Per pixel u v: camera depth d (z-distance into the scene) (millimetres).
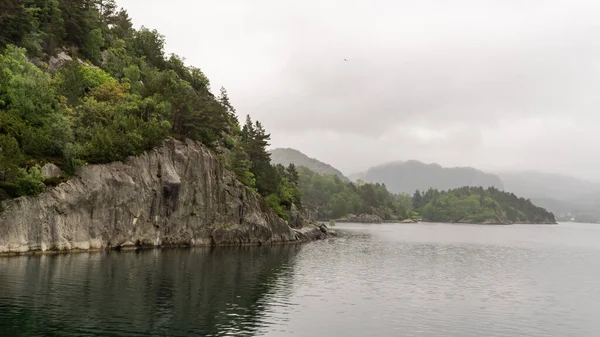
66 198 78812
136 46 145000
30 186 73875
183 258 80938
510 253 130750
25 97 80750
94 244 83500
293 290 56938
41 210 75062
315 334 38344
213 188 111500
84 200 81812
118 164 89562
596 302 57812
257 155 155750
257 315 43062
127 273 60625
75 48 118062
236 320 40812
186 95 118688
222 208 113938
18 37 99688
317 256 98875
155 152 97500
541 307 53969
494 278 77125
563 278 80062
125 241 89750
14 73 83625
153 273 62031
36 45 102000
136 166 92688
